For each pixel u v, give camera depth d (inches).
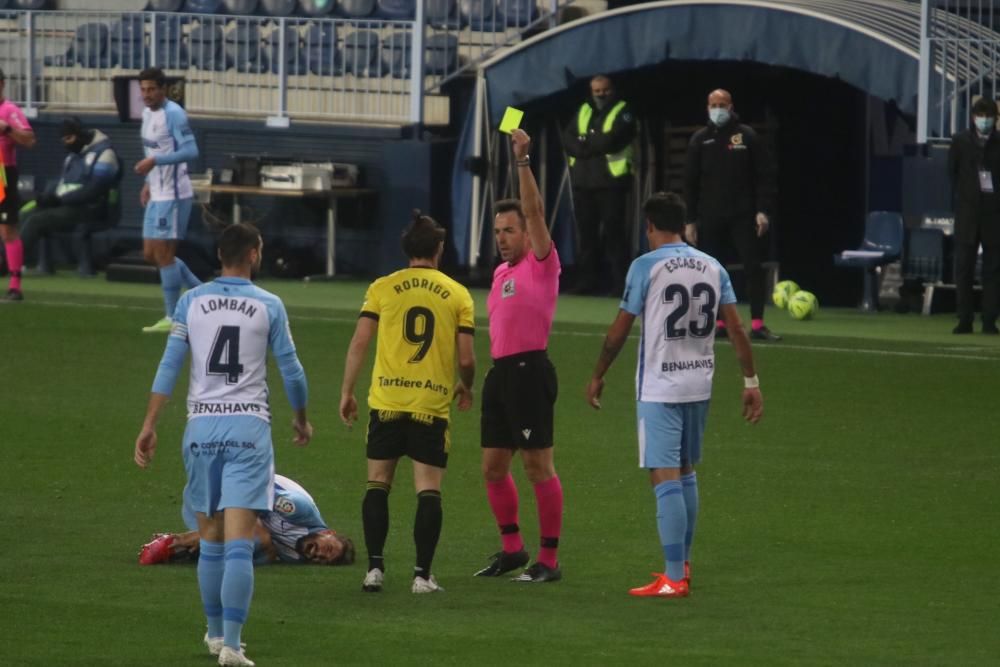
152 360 2228.1
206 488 982.4
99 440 1697.8
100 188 3309.5
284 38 3344.0
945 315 2908.5
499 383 1182.3
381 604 1107.9
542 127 3262.8
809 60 2906.0
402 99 3363.7
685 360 1144.2
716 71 3253.0
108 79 3575.3
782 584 1175.6
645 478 1553.9
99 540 1291.8
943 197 2903.5
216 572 976.9
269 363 2209.6
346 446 1688.0
